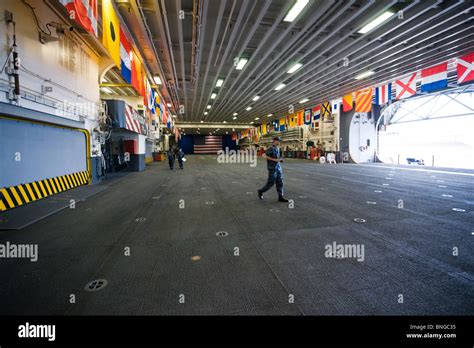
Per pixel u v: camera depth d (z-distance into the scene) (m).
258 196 6.14
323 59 11.24
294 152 27.28
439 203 5.29
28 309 1.88
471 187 7.26
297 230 3.64
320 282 2.24
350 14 7.46
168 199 5.88
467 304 1.91
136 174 11.35
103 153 9.44
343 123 19.25
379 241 3.19
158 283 2.23
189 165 17.08
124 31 8.62
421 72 12.42
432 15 7.14
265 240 3.26
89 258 2.75
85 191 6.69
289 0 6.83
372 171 12.35
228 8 7.73
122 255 2.82
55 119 6.04
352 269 2.47
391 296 2.01
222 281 2.26
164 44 9.57
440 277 2.30
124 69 8.59
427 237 3.32
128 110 10.45
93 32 5.59
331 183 8.34
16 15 4.84
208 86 17.38
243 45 9.43
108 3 6.66
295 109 24.12
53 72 6.04
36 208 4.83
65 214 4.55
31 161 5.41
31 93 5.20
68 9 4.71
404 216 4.33
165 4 7.53
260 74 13.09
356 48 9.63
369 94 15.67
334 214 4.49
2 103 4.36
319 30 8.30
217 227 3.81
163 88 17.16
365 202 5.45
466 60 10.35
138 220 4.19
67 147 6.86
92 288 2.15
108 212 4.71
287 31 8.41
